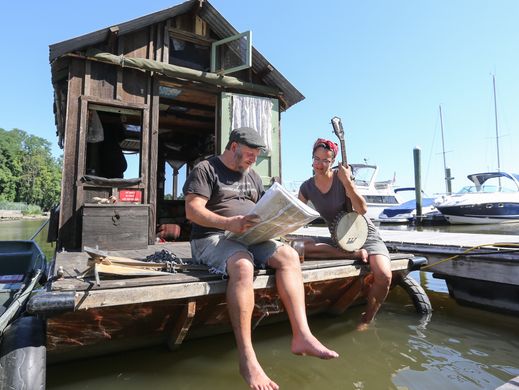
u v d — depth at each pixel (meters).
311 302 3.21
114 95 4.83
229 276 2.20
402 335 3.17
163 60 5.20
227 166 2.66
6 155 60.72
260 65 5.81
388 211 19.62
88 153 5.57
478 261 4.06
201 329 2.72
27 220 35.47
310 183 3.46
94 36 4.54
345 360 2.62
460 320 3.66
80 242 4.41
